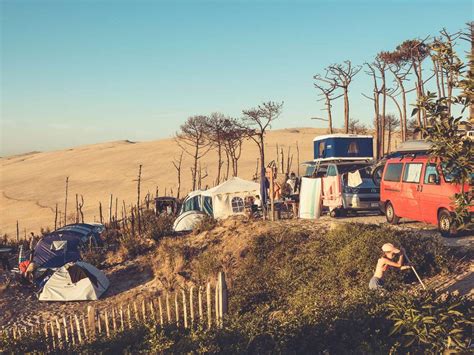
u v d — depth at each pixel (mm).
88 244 23953
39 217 58344
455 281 11164
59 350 10703
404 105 44344
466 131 6172
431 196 15125
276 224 18672
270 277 14469
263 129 46750
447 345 7020
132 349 9539
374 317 8523
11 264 24812
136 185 71750
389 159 18281
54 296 17953
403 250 10641
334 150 25578
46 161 109125
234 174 55344
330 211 21688
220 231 19859
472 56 5934
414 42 41344
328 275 12938
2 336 11078
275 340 8516
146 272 19203
